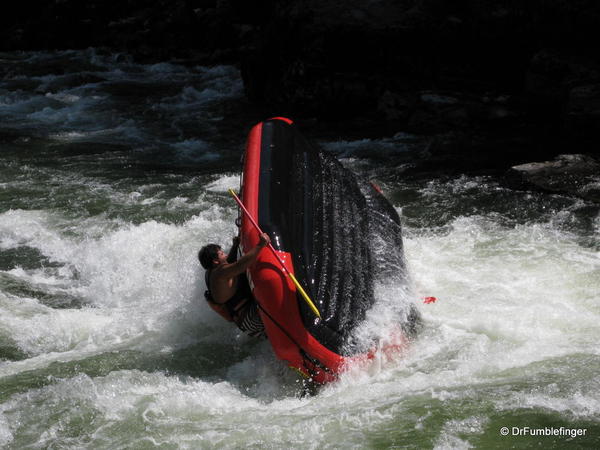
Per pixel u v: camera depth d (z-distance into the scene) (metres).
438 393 18.59
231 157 46.03
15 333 24.50
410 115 50.56
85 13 88.75
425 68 52.94
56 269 29.98
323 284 21.25
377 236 25.64
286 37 55.66
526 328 22.56
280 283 19.98
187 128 53.78
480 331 22.64
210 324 24.64
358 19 53.81
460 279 26.52
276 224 22.02
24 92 67.19
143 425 18.33
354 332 20.31
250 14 81.50
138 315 25.83
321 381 19.70
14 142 50.00
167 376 21.55
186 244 30.59
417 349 21.70
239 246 22.84
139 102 62.91
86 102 63.09
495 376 19.69
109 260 30.11
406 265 25.50
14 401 19.77
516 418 17.17
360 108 52.72
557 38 49.72
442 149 44.19
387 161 42.62
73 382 20.67
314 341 19.38
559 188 35.59
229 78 71.56
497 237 30.56
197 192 38.44
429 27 52.28
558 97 46.88
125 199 37.53
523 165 38.44
